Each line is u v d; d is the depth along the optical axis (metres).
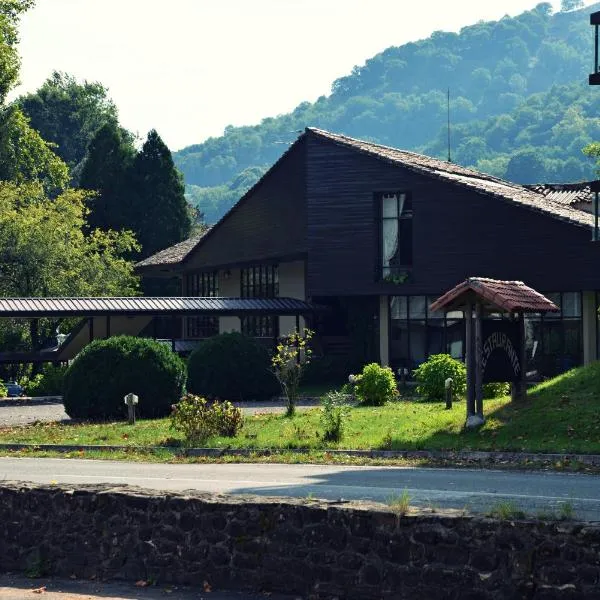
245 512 13.84
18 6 79.38
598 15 43.66
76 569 15.24
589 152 72.69
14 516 15.84
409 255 58.19
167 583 14.44
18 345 76.12
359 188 58.91
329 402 30.44
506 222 54.53
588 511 16.31
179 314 58.72
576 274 52.47
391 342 59.25
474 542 12.07
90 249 79.38
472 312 29.81
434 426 30.11
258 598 13.45
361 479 21.69
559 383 31.69
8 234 70.38
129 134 108.50
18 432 36.16
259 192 66.25
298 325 62.47
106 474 24.03
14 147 86.00
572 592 11.46
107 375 40.38
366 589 12.78
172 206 94.19
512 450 25.91
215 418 31.48
